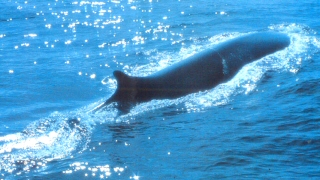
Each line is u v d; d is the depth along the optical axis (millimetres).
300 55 33906
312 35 40031
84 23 51594
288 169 18719
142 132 23547
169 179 18562
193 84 29688
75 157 21062
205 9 55656
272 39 36062
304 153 20016
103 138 23016
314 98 26391
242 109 25750
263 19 49062
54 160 20922
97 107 27266
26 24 52031
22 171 20016
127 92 28062
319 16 49562
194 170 19141
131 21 51594
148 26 48594
